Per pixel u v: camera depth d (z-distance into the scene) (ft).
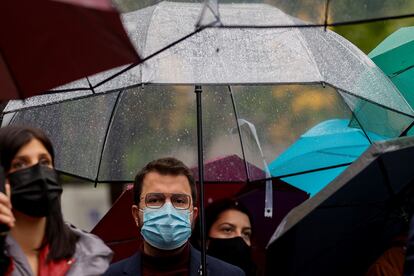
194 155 47.24
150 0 42.09
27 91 33.71
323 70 40.83
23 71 33.32
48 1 30.60
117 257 50.06
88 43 31.86
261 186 52.03
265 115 48.11
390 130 46.42
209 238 46.32
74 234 35.81
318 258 38.22
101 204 95.86
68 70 32.83
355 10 36.09
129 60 32.04
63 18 31.32
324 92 48.03
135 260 40.57
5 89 33.65
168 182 40.04
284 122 48.16
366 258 39.34
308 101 48.16
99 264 35.45
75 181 93.09
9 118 46.37
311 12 36.50
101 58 32.30
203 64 39.86
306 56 40.96
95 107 46.62
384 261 38.55
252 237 48.85
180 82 39.27
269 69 40.14
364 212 37.52
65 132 46.06
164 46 39.45
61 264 34.96
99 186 95.66
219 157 47.78
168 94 47.11
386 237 38.99
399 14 35.91
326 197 33.47
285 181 52.31
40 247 35.06
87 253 35.45
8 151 34.83
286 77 40.04
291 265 37.19
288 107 48.24
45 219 35.09
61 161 45.85
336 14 36.17
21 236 34.83
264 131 48.11
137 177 40.78
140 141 46.83
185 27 40.78
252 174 47.98
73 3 29.12
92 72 32.68
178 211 39.83
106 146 46.55
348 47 44.04
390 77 49.65
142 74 39.42
